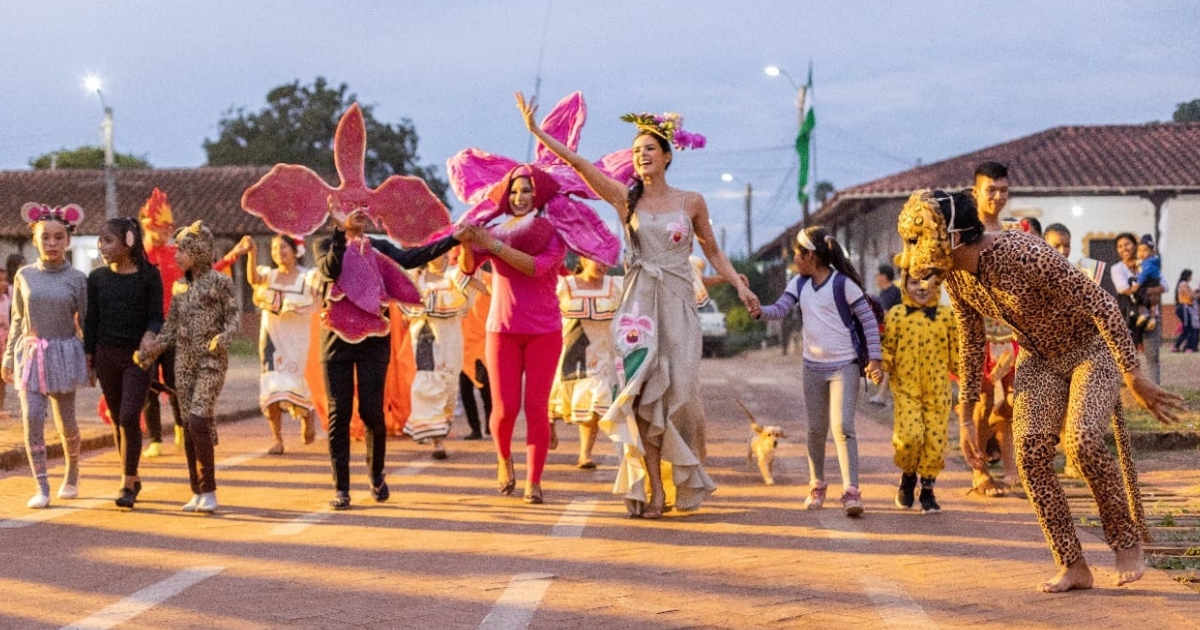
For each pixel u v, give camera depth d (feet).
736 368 93.45
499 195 28.27
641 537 23.56
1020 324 18.19
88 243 135.95
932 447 26.03
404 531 24.27
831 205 122.62
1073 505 26.81
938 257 18.08
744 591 18.90
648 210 25.86
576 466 34.40
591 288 33.24
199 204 137.90
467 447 39.14
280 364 37.52
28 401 27.50
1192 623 16.71
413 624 17.01
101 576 20.22
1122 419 19.58
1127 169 107.55
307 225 28.02
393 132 186.60
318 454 37.55
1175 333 107.65
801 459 35.94
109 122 129.49
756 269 184.44
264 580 19.85
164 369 35.94
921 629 16.60
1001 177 23.70
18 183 145.59
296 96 191.31
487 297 39.75
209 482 26.68
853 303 26.04
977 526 24.63
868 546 22.54
